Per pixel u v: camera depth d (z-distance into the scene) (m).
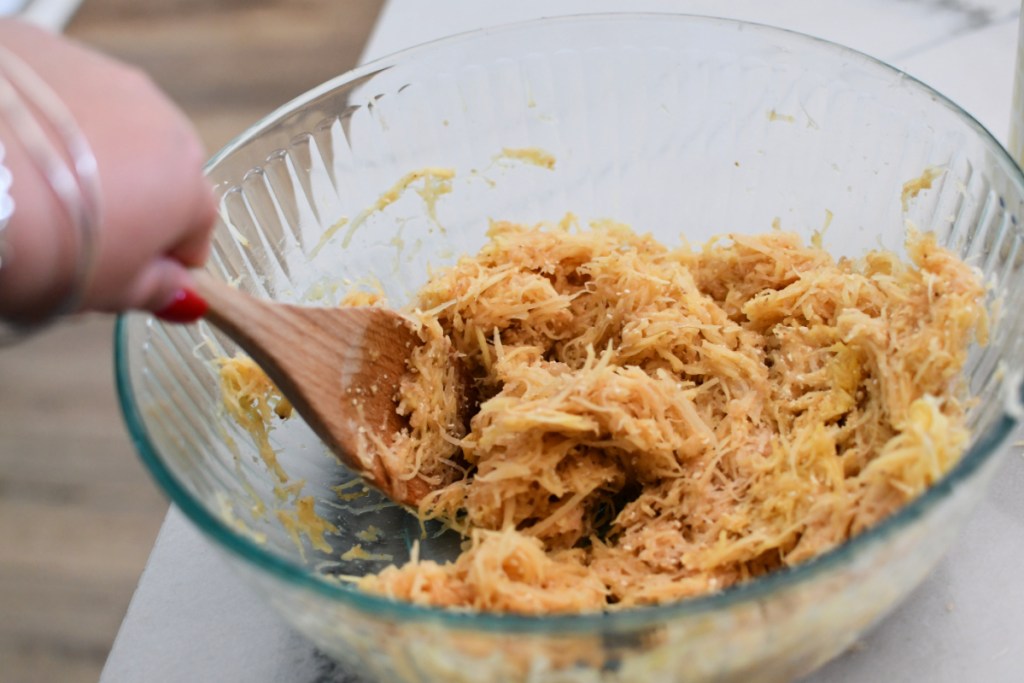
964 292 0.53
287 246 0.63
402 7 0.84
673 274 0.61
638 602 0.53
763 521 0.54
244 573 0.48
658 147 0.66
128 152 0.44
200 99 1.31
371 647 0.47
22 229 0.43
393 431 0.59
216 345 0.58
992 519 0.56
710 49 0.63
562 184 0.67
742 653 0.46
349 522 0.59
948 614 0.54
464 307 0.61
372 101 0.63
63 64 0.45
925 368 0.53
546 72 0.65
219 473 0.55
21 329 0.45
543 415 0.56
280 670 0.55
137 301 0.47
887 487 0.51
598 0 0.81
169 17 1.43
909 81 0.58
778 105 0.63
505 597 0.51
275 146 0.62
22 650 1.02
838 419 0.56
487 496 0.56
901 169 0.60
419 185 0.66
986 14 0.74
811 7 0.77
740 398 0.58
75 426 1.18
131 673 0.56
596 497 0.58
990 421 0.49
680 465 0.57
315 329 0.55
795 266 0.61
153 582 0.58
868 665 0.53
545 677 0.46
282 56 1.34
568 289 0.63
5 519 1.12
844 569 0.44
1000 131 0.67
